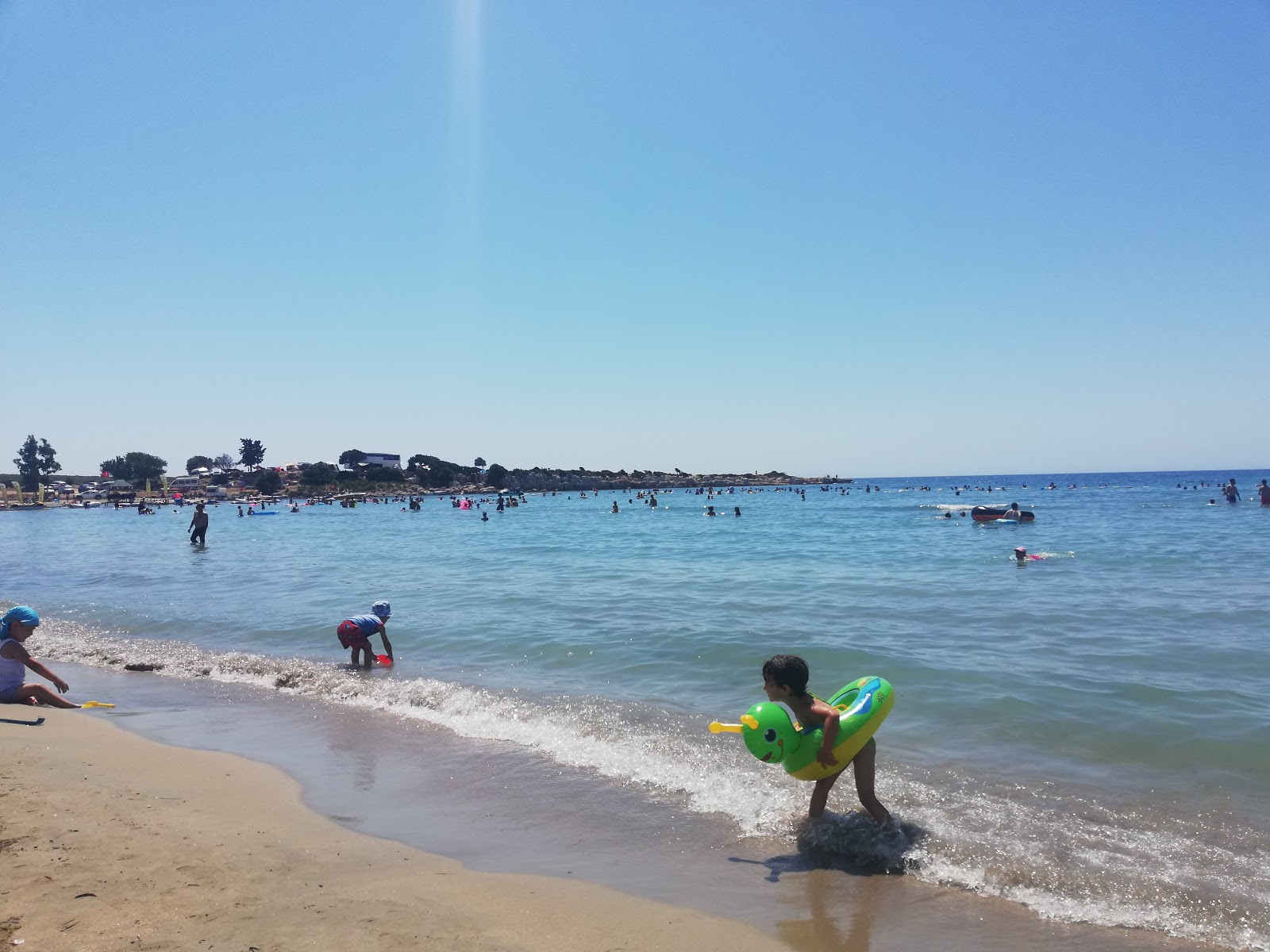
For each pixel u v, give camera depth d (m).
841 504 71.19
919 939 3.99
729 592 16.19
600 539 33.28
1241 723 7.13
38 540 41.47
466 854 4.97
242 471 150.50
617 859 4.92
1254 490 81.81
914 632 11.61
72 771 6.20
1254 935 3.97
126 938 3.68
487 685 9.30
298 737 7.59
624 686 9.12
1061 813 5.43
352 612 14.67
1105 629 11.56
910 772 6.26
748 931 4.07
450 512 76.31
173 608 15.84
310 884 4.41
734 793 5.95
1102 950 3.88
